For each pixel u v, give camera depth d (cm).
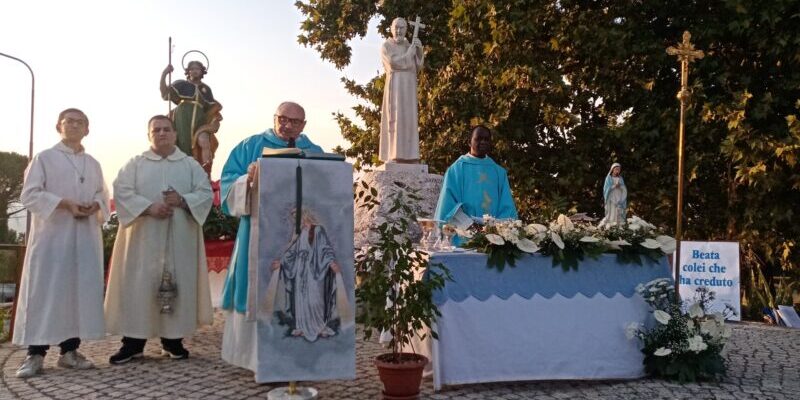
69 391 531
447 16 1597
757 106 1186
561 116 1346
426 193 917
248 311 477
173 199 652
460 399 512
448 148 1430
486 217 599
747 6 1154
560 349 559
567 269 577
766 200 1227
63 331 598
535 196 1457
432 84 1526
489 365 543
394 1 1588
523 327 553
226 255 938
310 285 472
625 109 1436
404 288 519
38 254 599
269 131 585
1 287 1188
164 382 559
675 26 1333
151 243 644
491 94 1419
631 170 1405
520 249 556
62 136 636
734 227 1292
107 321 652
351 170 491
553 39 1397
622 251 596
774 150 1136
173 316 642
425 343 561
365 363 644
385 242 509
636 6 1363
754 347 788
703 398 524
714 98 1223
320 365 470
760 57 1250
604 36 1302
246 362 525
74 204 609
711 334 588
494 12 1323
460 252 563
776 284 1342
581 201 1459
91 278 620
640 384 565
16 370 610
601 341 571
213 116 1105
